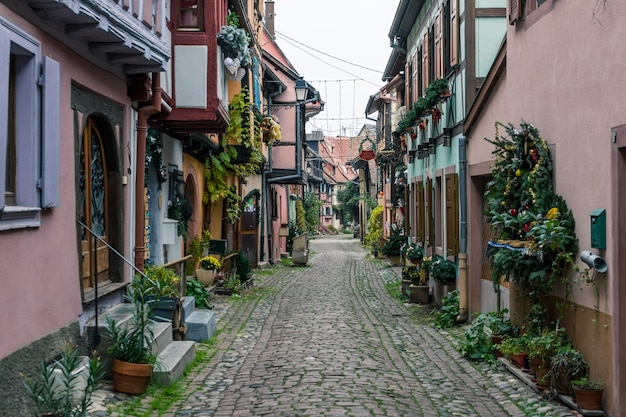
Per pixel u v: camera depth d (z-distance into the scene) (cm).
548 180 806
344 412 661
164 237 1217
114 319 759
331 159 8512
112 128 858
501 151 910
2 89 527
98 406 652
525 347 833
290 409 679
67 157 689
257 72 2141
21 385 564
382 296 1806
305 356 953
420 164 1938
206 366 923
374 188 4753
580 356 706
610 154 649
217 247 1722
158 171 1198
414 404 719
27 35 583
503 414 696
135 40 772
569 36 751
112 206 895
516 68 940
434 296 1620
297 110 2873
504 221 864
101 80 801
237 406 710
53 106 631
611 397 644
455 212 1330
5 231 542
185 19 1179
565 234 733
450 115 1406
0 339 531
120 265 897
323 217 8144
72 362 554
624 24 617
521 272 809
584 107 713
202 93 1173
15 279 561
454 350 1037
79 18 646
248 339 1138
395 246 2772
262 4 2680
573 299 739
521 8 914
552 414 670
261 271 2558
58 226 662
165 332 902
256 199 2591
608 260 653
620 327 633
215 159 1758
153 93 962
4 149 530
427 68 1720
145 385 726
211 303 1530
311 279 2319
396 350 1045
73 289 699
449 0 1406
